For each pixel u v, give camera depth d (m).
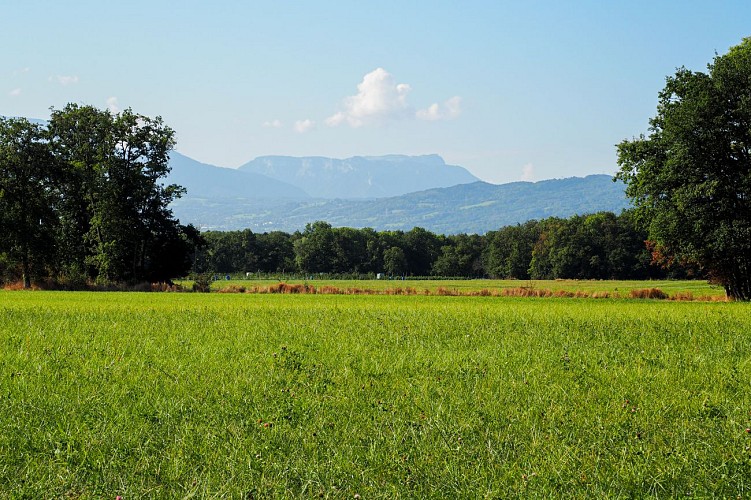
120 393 11.31
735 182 46.12
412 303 41.56
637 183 51.31
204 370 13.69
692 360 15.39
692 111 45.91
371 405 10.48
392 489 7.06
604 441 8.58
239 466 7.64
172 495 6.93
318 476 7.36
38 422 9.52
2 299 43.81
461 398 11.07
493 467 7.65
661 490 7.11
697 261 51.66
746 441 8.55
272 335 20.22
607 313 30.03
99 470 7.61
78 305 35.78
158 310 31.42
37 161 68.69
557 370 13.88
